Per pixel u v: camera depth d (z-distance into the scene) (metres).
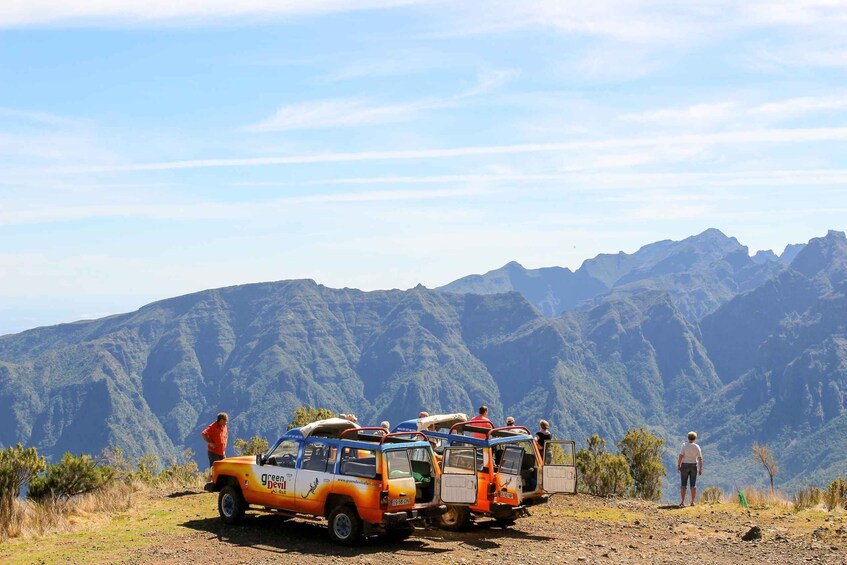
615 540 15.66
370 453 14.66
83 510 17.95
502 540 15.49
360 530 14.37
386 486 14.09
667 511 19.58
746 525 17.22
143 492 21.00
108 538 15.21
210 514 17.70
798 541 15.12
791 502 20.56
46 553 13.99
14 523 15.76
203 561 13.30
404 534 15.49
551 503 20.77
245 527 16.12
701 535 16.22
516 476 15.81
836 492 20.02
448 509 16.41
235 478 16.34
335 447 14.98
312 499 14.98
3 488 17.69
